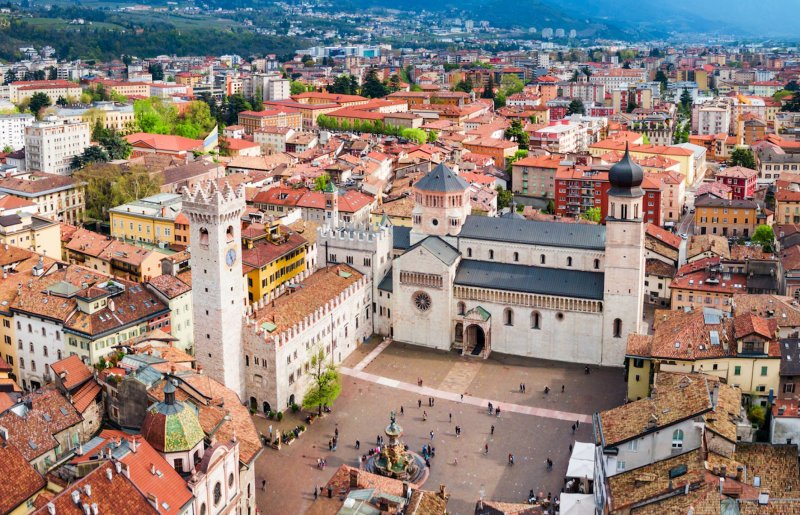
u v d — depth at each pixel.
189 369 177.25
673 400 146.75
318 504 147.00
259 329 197.12
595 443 153.50
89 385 170.50
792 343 180.25
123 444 138.12
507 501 166.62
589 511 148.25
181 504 134.00
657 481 133.88
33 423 155.75
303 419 198.25
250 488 159.88
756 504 125.75
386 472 170.38
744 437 154.88
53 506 123.25
